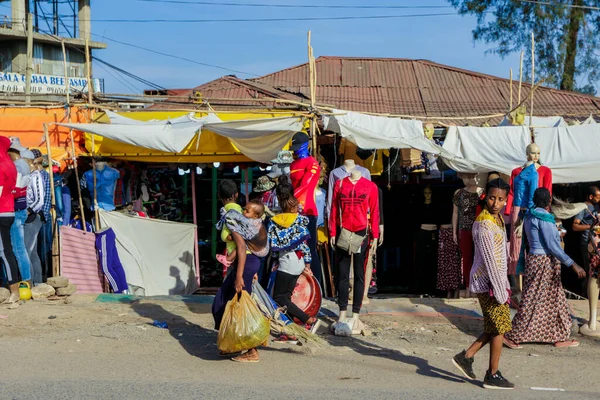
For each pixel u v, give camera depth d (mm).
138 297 9656
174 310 8938
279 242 7156
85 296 9570
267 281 7836
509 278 9062
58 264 10398
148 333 7820
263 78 19297
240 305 6535
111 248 10805
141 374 6148
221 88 17109
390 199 12992
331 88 18625
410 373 6488
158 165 12406
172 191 12625
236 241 6523
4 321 8125
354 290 8070
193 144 11297
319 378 6191
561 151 10688
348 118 10656
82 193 11508
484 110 17156
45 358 6656
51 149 11172
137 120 11586
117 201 11781
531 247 7621
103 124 10258
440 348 7535
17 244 9289
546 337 7605
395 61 20672
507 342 7547
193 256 11391
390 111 16969
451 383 6184
